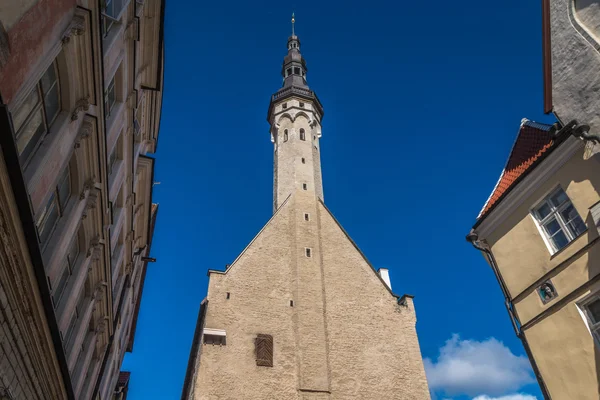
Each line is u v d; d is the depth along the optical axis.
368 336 30.36
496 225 15.66
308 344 28.73
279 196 39.31
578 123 12.34
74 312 14.55
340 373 28.17
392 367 29.31
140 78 18.16
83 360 16.66
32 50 7.72
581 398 11.68
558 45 13.49
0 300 8.05
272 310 29.84
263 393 26.05
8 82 7.13
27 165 8.81
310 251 33.84
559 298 12.75
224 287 29.78
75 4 9.16
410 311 32.66
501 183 16.62
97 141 12.14
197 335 30.73
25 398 10.48
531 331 13.58
